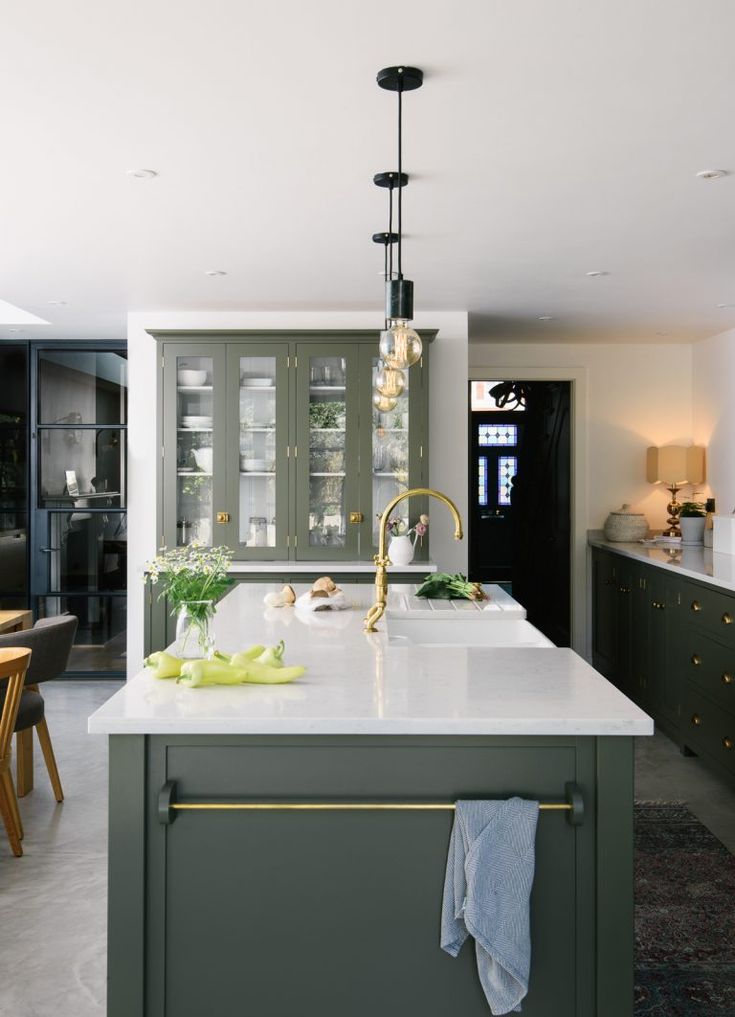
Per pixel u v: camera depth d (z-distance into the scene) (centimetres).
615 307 565
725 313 583
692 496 710
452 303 555
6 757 367
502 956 198
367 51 226
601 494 721
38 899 332
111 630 704
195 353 575
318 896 212
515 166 310
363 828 211
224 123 272
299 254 434
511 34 218
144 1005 212
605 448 720
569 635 734
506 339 694
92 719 206
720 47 225
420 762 211
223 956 212
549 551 819
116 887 211
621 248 420
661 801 436
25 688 428
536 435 888
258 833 212
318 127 275
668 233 395
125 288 515
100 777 465
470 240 407
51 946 298
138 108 262
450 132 279
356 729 206
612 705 218
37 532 700
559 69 236
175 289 518
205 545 577
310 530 575
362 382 573
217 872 212
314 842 211
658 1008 266
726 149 294
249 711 212
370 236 401
